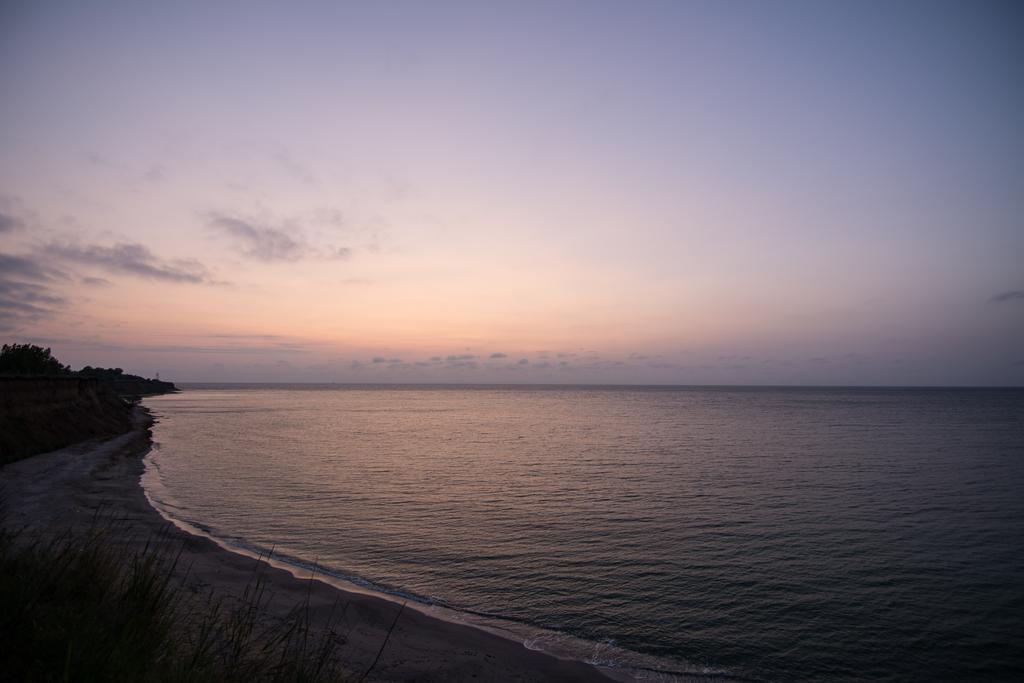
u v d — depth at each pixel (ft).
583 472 110.42
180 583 37.55
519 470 112.57
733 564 55.06
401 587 46.29
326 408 388.16
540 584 48.39
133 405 299.79
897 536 65.98
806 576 52.08
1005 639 40.24
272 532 61.67
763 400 587.68
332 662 26.91
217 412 308.60
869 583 50.72
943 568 55.06
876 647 38.73
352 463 119.75
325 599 40.06
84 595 23.15
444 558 54.70
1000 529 69.56
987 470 115.03
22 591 20.98
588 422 258.16
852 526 70.08
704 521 71.41
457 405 465.06
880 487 95.61
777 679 34.17
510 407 427.74
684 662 35.60
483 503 80.48
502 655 33.94
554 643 36.99
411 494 86.28
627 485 96.07
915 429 216.33
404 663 30.76
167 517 63.67
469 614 41.09
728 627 41.01
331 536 61.26
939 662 36.91
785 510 78.07
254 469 107.86
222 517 67.87
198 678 18.80
